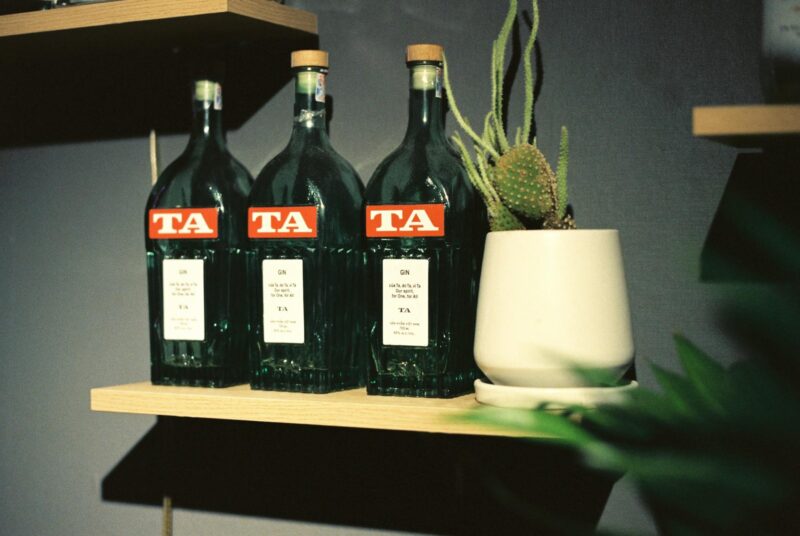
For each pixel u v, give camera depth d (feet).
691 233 3.48
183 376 3.74
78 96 4.51
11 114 4.67
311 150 3.52
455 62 3.81
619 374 3.08
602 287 3.02
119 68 4.42
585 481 3.60
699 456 2.24
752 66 3.41
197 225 3.69
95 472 4.52
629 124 3.55
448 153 3.40
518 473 3.71
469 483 3.79
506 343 3.01
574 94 3.62
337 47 4.01
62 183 4.57
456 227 3.31
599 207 3.59
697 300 3.47
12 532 4.70
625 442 3.00
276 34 3.94
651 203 3.53
